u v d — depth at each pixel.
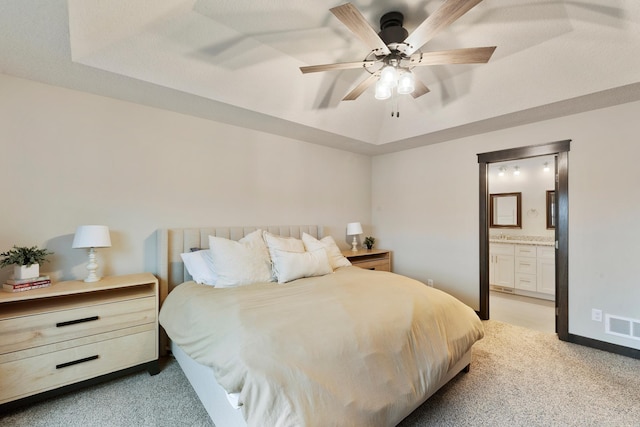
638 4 1.84
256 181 3.60
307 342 1.46
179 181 3.01
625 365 2.49
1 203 2.18
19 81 2.24
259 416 1.16
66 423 1.77
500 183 5.27
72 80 2.28
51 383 1.94
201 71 2.39
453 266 3.99
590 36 2.14
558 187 3.08
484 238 3.69
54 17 1.58
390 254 4.58
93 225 2.42
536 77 2.58
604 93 2.48
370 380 1.45
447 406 1.93
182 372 2.39
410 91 2.13
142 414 1.86
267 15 2.05
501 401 1.99
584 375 2.32
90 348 2.10
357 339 1.57
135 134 2.75
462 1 1.43
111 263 2.63
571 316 2.97
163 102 2.71
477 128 3.46
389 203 4.81
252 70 2.56
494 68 2.66
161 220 2.90
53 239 2.37
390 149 4.55
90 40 1.88
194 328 1.88
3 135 2.18
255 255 2.76
